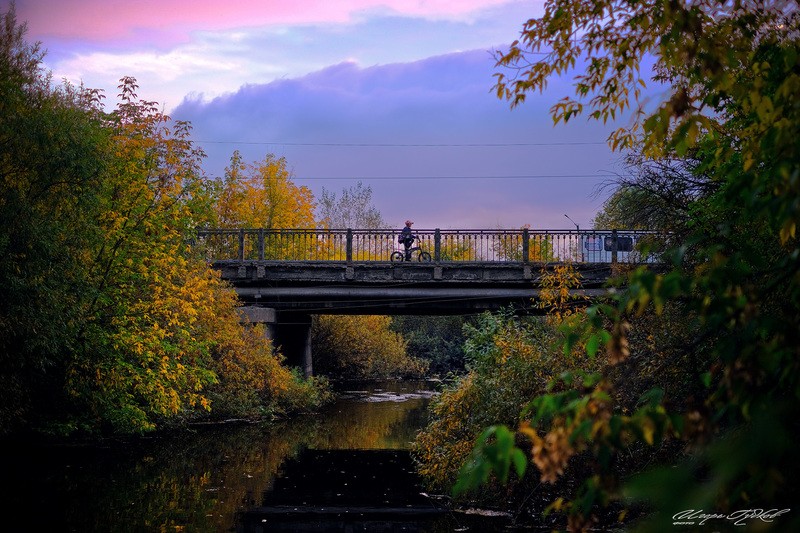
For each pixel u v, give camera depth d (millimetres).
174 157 17844
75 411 16906
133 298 17406
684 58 4039
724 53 3820
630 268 8672
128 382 16516
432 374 48719
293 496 11820
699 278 2613
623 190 11531
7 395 14367
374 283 27141
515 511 10602
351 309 29266
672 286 2520
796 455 1646
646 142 5383
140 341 16344
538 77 5727
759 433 1663
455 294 26906
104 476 13078
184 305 17562
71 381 15758
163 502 11086
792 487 2148
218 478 13211
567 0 5254
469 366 12117
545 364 10297
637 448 7816
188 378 19156
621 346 2805
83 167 13797
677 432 2426
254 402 23844
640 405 6934
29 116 13477
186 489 12141
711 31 4289
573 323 3068
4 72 13500
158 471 13773
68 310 14250
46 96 14555
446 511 10836
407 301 27531
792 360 2240
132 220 17328
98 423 17188
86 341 15883
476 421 11180
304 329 33438
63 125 13820
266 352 25047
